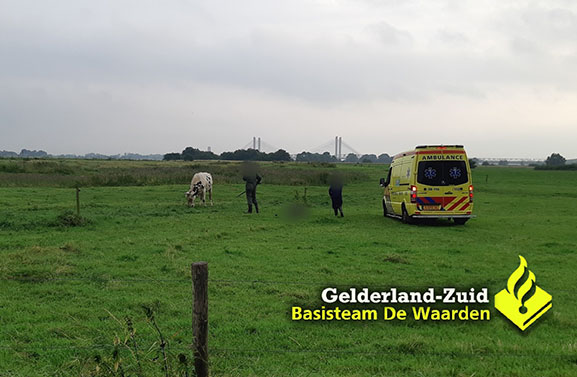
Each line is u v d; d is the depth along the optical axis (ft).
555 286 31.40
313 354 20.11
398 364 19.07
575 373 18.26
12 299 26.78
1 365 18.54
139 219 58.75
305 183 139.74
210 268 34.22
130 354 19.16
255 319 24.25
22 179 111.45
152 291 28.58
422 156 60.23
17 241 42.78
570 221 67.92
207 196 97.66
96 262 35.37
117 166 204.13
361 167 263.29
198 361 15.31
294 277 32.17
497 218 71.56
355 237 50.01
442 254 41.24
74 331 22.04
